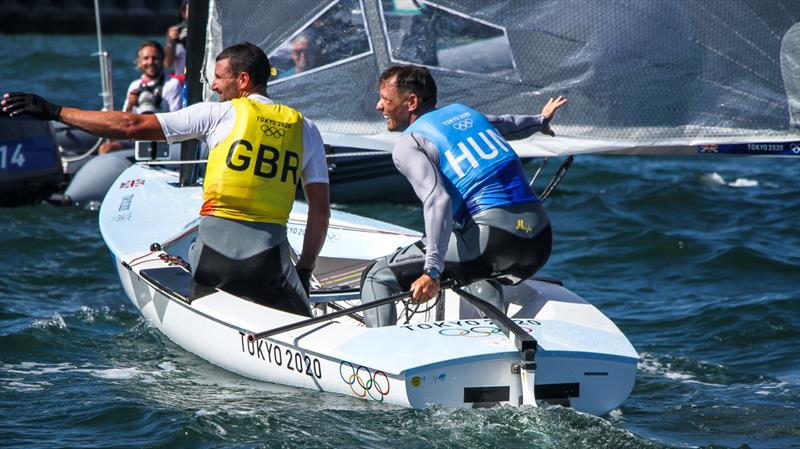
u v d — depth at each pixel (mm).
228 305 15648
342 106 19625
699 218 31031
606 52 18094
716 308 21594
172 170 24953
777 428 14664
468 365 13516
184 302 16234
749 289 23391
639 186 35312
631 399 15969
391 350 13852
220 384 15719
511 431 13195
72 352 17641
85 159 33938
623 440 13148
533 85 18609
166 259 18297
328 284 19984
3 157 29109
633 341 19672
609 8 17969
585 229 29422
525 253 14531
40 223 28234
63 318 19719
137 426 14008
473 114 15094
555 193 34281
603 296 23094
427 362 13344
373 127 19578
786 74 17328
